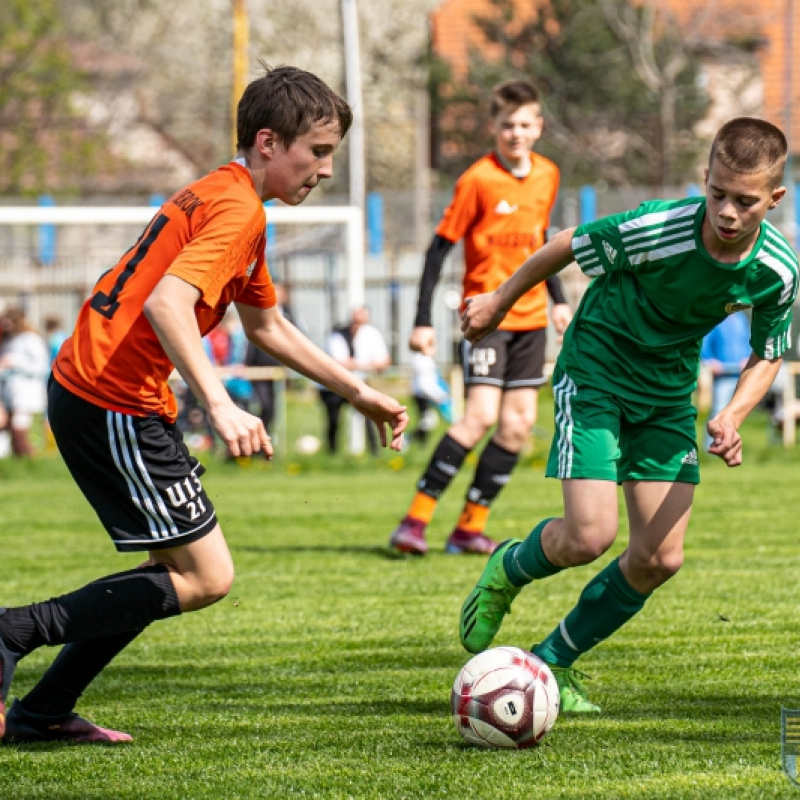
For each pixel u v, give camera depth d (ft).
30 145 294.25
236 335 156.76
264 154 34.40
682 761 33.55
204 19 339.36
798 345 161.07
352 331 149.28
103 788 32.04
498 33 321.73
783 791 30.81
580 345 39.63
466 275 72.84
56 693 36.29
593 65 311.88
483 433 73.36
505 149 70.95
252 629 54.29
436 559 73.15
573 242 38.88
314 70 318.65
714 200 34.91
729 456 38.04
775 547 75.72
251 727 38.24
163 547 34.27
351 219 147.23
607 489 37.70
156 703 41.75
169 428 34.81
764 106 318.65
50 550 79.56
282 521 92.12
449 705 40.60
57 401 34.09
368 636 52.49
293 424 174.50
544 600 59.88
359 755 34.81
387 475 130.11
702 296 37.40
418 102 328.29
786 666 45.57
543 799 30.50
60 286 213.87
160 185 329.72
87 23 348.59
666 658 47.19
